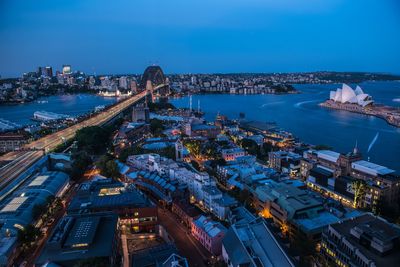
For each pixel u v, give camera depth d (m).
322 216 170.75
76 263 121.94
